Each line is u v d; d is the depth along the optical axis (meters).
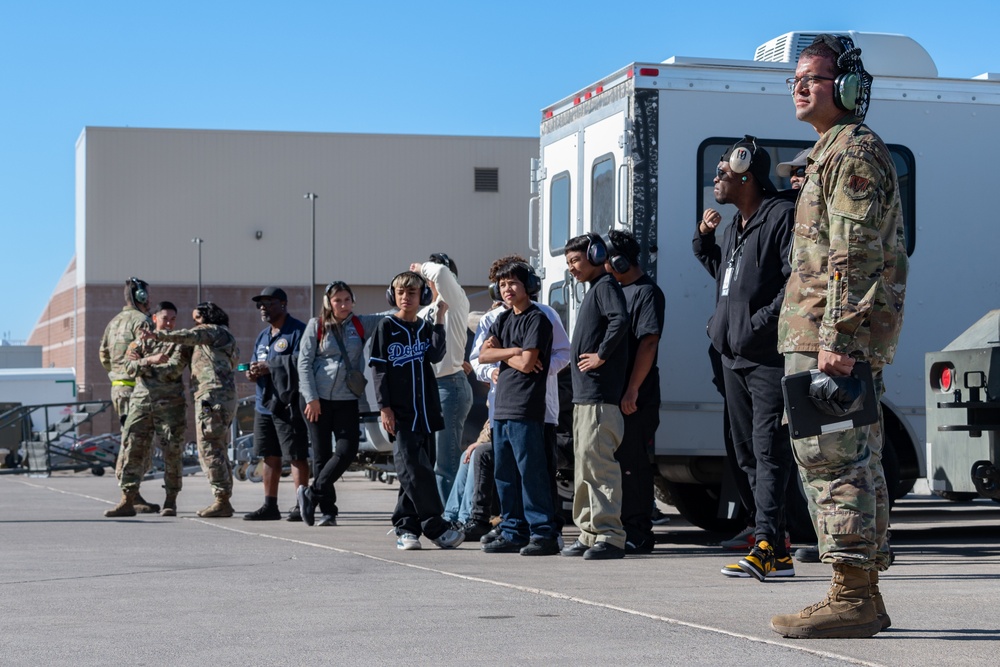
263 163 64.62
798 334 4.45
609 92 8.73
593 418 7.17
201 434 10.62
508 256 7.88
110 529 9.28
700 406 8.35
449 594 5.59
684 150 8.43
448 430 8.59
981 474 7.14
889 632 4.50
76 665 4.11
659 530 10.05
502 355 7.45
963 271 8.81
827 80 4.57
